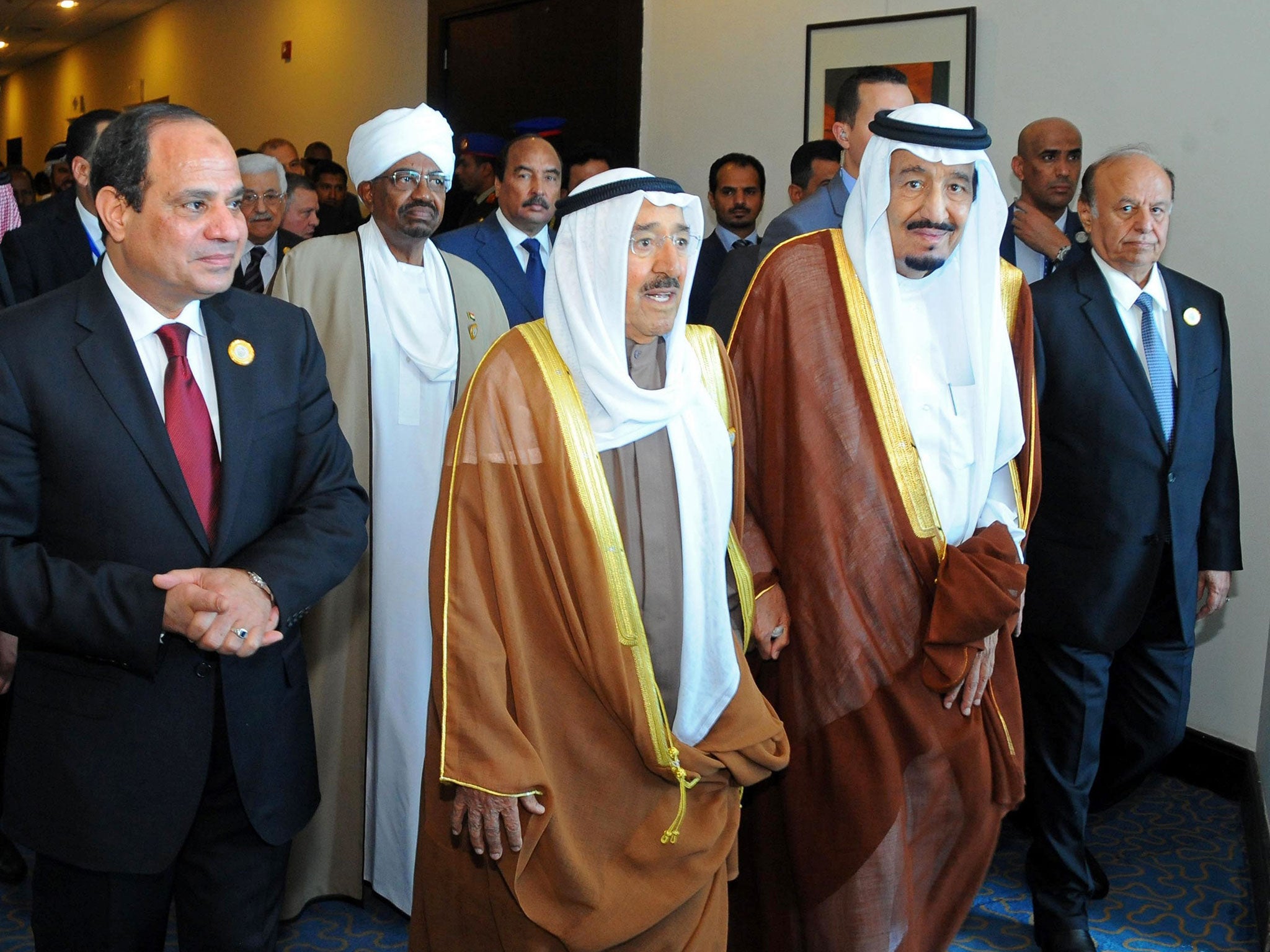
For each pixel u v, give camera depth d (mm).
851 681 2314
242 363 1888
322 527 1903
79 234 3447
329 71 8633
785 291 2398
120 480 1755
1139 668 3008
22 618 1677
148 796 1778
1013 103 4375
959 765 2402
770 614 2369
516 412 1921
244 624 1693
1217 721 3928
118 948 1846
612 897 1945
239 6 10055
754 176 4707
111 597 1669
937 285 2410
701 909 2049
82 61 14203
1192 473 2807
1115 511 2748
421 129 2732
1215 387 2846
